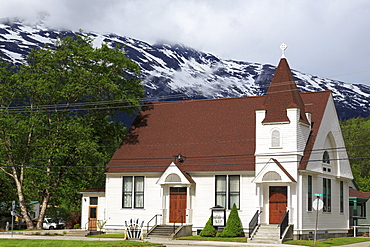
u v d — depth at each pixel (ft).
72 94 203.31
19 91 212.23
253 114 184.14
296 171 161.38
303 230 161.68
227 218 170.50
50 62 205.16
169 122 196.03
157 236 168.96
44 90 199.82
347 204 195.83
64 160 208.23
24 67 212.23
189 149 183.21
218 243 148.05
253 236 155.12
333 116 186.19
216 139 181.88
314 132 171.83
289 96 165.99
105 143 220.43
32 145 204.33
